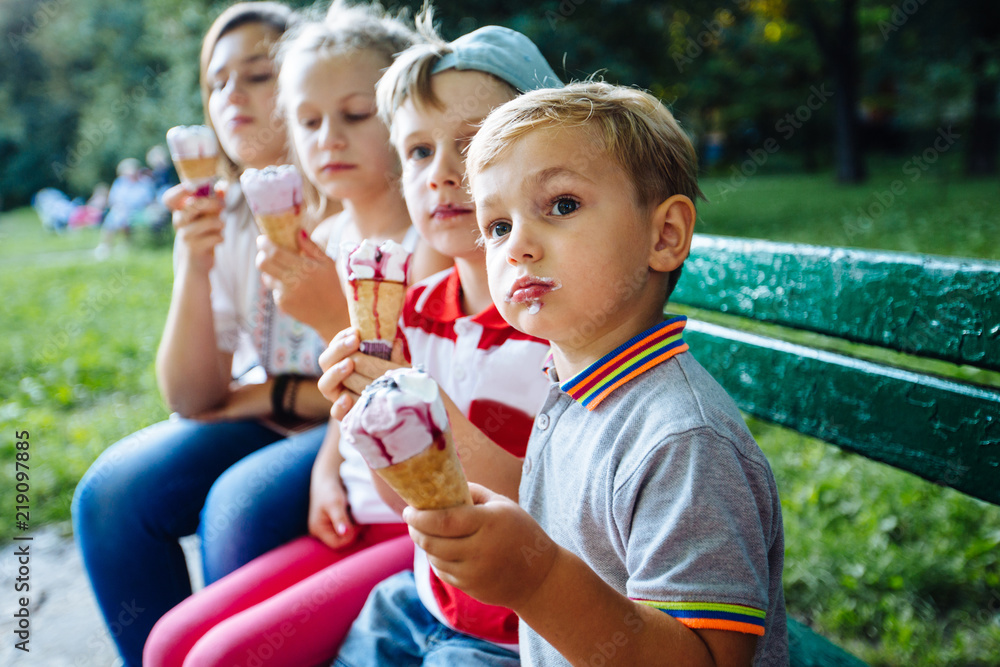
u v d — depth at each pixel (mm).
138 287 9148
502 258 1042
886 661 2195
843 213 10484
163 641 1456
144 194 13484
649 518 932
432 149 1452
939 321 1274
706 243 1816
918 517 2824
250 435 1984
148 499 1818
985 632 2221
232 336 2045
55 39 19344
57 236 17141
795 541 2732
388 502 1492
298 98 1752
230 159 2201
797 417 1567
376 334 1173
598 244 1004
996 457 1187
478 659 1223
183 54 11188
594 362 1073
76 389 5395
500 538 829
